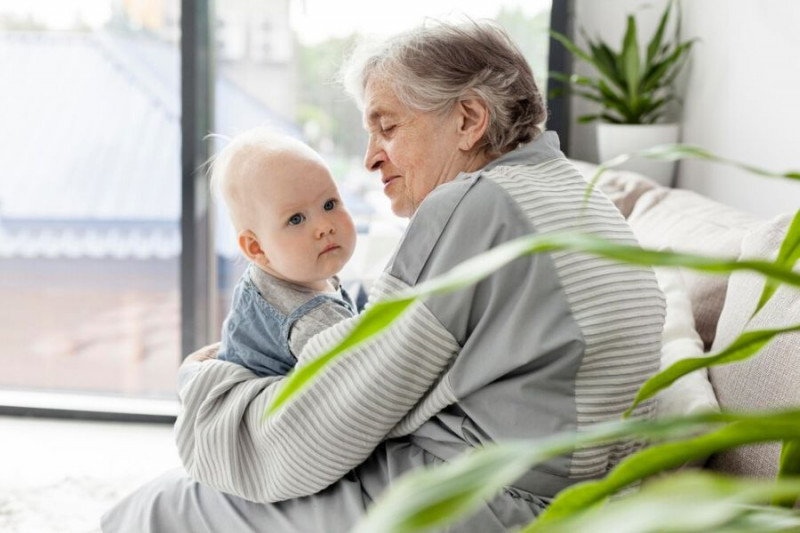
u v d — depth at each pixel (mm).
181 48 3133
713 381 1426
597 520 448
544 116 1463
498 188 1282
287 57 3715
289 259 1527
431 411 1321
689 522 425
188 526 1481
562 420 1246
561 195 1316
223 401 1463
